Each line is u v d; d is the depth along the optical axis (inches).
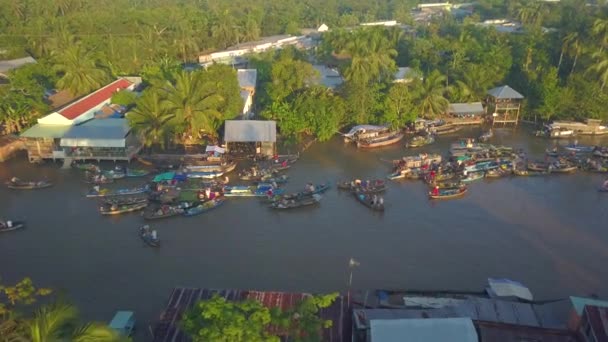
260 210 2242.9
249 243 1966.0
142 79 4033.0
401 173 2598.4
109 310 1568.7
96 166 2684.5
